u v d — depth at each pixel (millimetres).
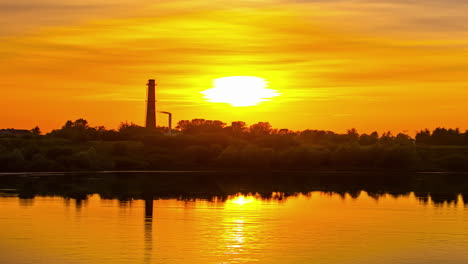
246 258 64500
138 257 64250
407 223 88688
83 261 62250
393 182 185250
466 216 97250
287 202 119375
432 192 146000
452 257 65438
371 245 71375
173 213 98375
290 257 65125
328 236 76938
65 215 94062
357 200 124812
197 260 63469
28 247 68250
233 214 97938
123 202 115125
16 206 105688
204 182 180000
